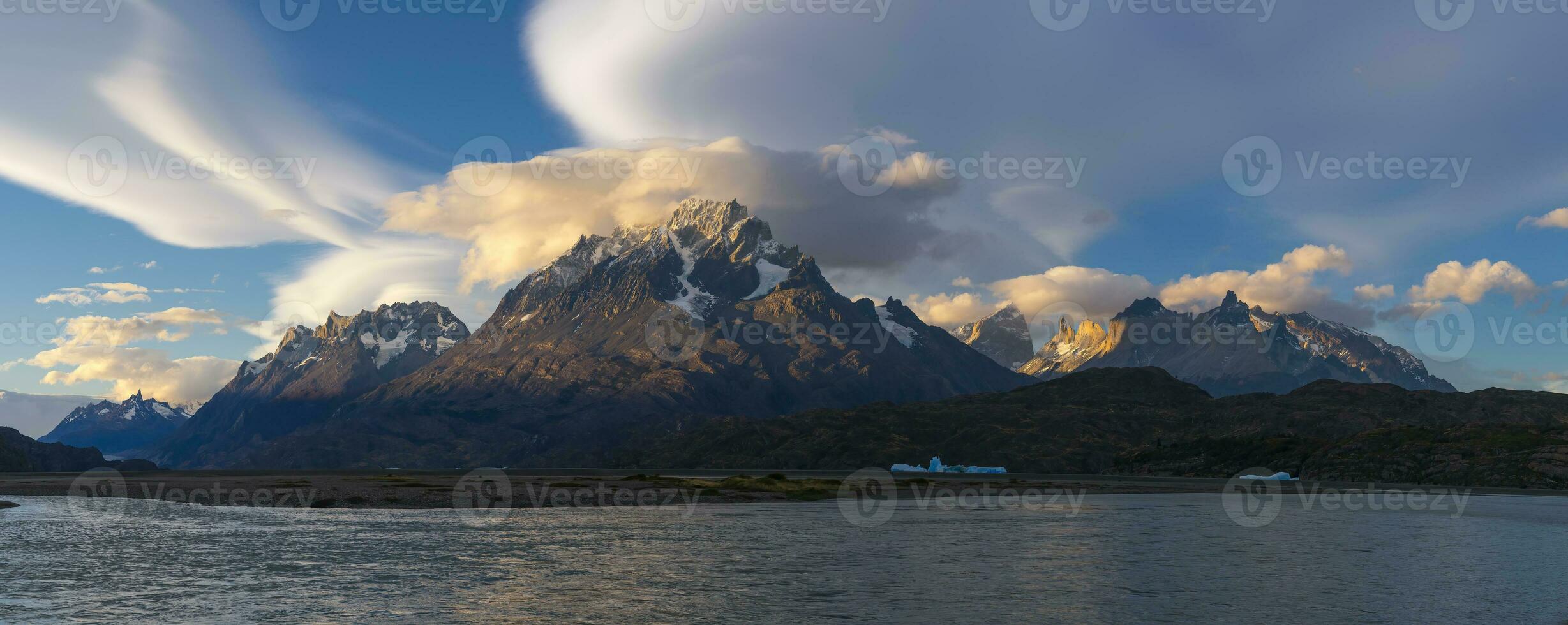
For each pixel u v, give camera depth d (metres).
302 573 46.38
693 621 35.72
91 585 42.19
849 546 60.53
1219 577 47.47
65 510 84.25
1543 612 38.50
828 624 35.25
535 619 35.97
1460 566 53.12
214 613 36.38
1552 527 80.88
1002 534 70.06
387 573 46.69
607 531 69.88
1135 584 45.12
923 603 39.50
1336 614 37.94
